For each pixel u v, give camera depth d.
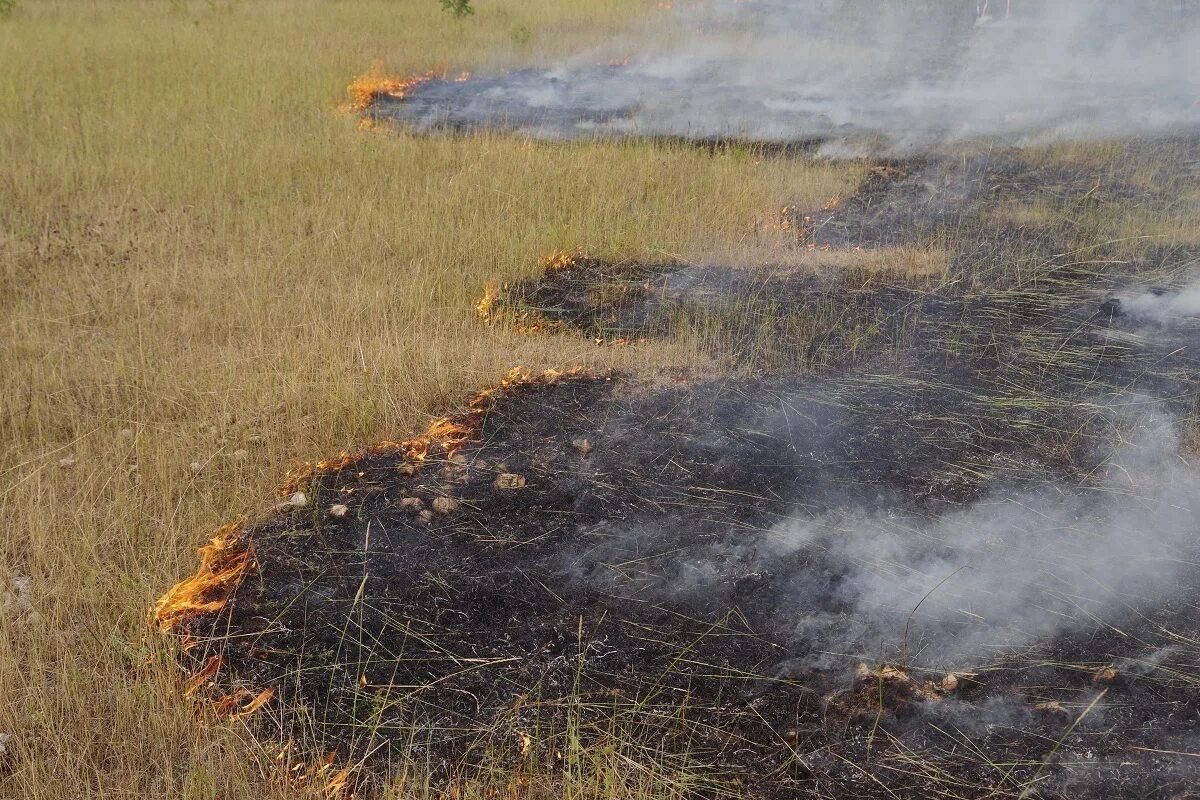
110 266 8.05
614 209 9.29
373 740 3.86
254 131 11.53
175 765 3.77
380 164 10.43
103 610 4.45
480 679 4.16
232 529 5.04
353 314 7.18
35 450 5.73
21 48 14.93
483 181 9.86
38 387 6.26
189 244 8.55
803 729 3.89
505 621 4.46
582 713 3.96
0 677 3.98
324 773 3.72
